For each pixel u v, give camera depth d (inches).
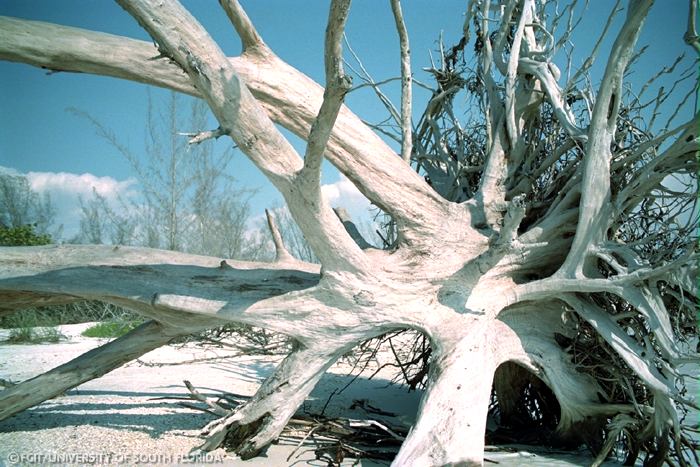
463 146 305.6
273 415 210.2
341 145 235.3
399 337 539.8
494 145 261.6
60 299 256.4
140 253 244.4
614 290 217.3
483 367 211.0
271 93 233.8
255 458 209.8
